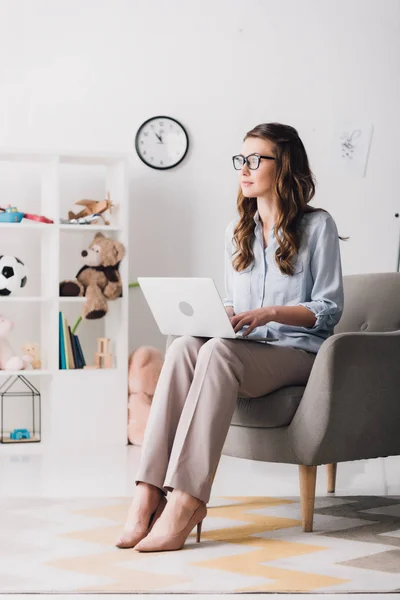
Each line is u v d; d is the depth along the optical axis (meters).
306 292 2.67
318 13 4.96
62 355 4.31
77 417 4.31
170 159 4.84
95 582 1.98
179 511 2.28
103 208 4.44
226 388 2.33
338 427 2.46
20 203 4.68
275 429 2.54
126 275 4.40
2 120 4.68
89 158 4.43
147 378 4.38
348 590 1.92
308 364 2.59
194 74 4.87
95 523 2.62
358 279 3.09
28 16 4.71
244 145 2.72
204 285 2.35
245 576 2.03
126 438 4.38
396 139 5.03
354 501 2.95
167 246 4.86
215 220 4.90
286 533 2.48
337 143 4.98
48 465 3.82
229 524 2.61
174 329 2.59
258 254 2.73
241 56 4.91
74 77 4.76
